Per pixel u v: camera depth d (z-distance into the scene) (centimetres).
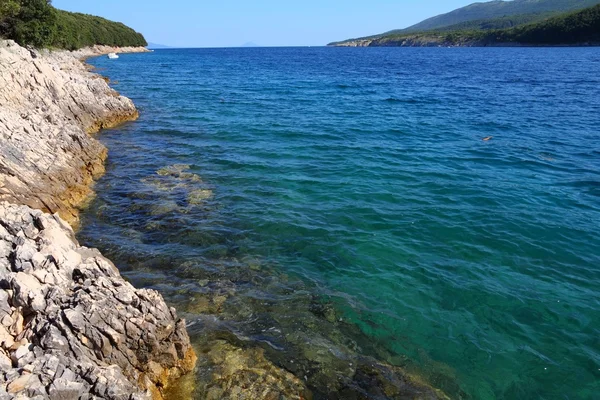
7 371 595
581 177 1795
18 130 1523
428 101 3884
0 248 812
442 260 1192
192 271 1111
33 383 581
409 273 1134
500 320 961
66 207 1411
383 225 1392
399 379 805
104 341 691
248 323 927
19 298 712
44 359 616
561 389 790
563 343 893
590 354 862
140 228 1336
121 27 16588
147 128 2706
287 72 7325
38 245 848
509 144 2328
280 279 1100
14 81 2130
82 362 648
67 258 828
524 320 959
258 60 11650
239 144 2336
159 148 2236
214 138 2466
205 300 993
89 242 1234
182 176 1808
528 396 779
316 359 838
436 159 2066
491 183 1739
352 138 2481
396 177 1822
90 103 2639
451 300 1028
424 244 1277
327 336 905
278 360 826
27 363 619
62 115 2200
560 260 1183
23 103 2117
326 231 1351
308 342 881
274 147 2278
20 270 768
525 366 840
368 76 6500
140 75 6322
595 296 1033
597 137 2458
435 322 958
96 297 729
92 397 595
